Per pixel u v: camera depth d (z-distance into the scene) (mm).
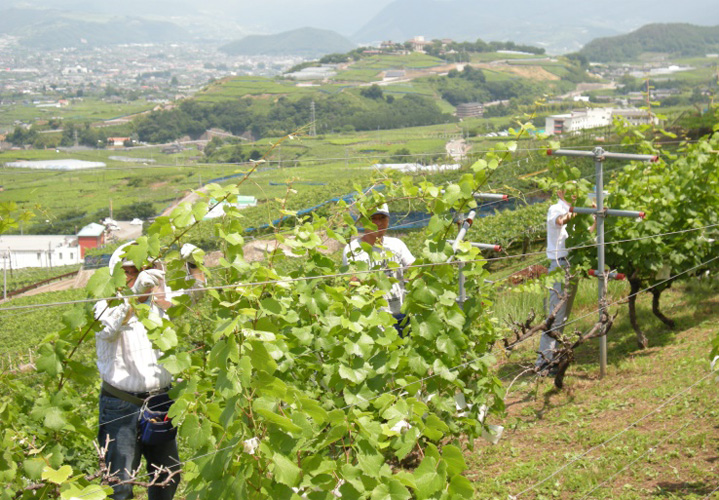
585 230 8781
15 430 4430
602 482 5832
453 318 5680
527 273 13422
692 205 9391
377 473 4062
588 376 8492
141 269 4848
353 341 5043
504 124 132625
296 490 4172
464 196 5602
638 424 6797
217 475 3918
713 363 6988
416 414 4453
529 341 10117
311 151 96625
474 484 6332
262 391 3982
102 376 5273
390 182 6055
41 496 4160
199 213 4422
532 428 7352
